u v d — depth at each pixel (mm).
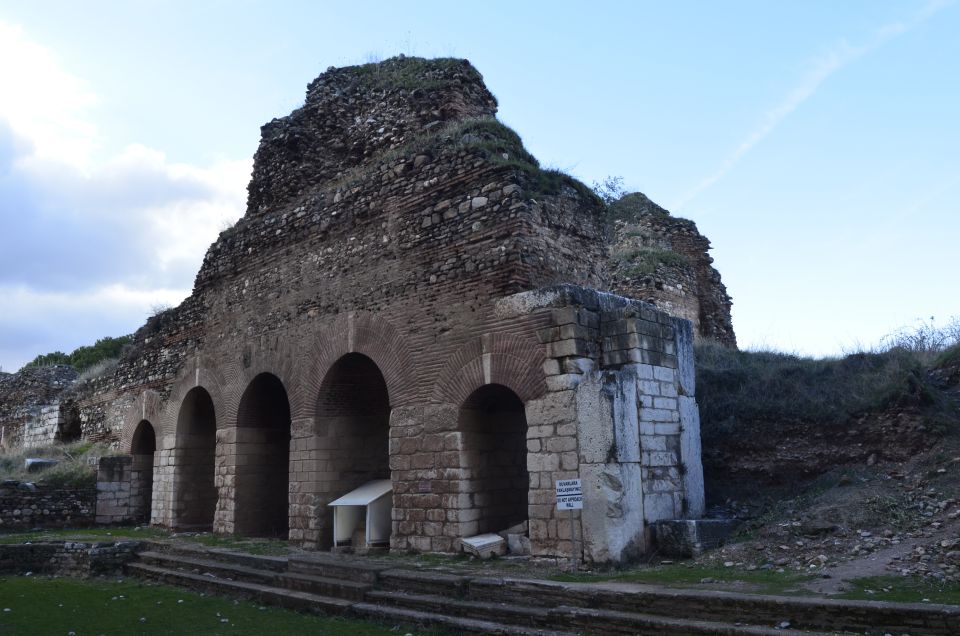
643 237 30453
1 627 10859
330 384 17359
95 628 10750
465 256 14477
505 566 11984
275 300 19391
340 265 17406
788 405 15695
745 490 14836
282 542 17906
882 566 9539
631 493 11844
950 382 15820
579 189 15883
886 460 13602
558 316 12594
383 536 15766
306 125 21438
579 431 11984
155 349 25281
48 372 36781
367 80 20688
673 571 10750
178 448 22906
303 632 10117
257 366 19594
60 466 26141
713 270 31094
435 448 14172
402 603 10812
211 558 15633
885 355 16766
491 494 14227
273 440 20812
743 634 7594
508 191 14109
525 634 8836
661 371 13336
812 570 9922
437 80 18938
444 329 14492
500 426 14734
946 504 11172
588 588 9344
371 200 16938
